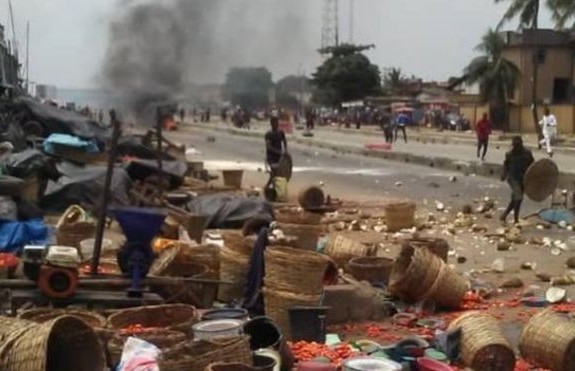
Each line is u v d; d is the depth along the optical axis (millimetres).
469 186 24969
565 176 25125
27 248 8414
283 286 8391
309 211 15641
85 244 11109
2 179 13969
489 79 65062
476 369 7281
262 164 32938
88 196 16156
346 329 8883
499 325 8328
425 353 7418
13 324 6203
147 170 19656
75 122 23031
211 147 44812
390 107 81688
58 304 8250
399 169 31312
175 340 6816
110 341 6754
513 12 54906
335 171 30156
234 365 6023
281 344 6895
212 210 15844
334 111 85250
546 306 9867
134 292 8516
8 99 23906
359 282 10062
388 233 15859
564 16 52594
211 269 9672
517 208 17016
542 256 13484
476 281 11180
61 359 6184
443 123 69562
